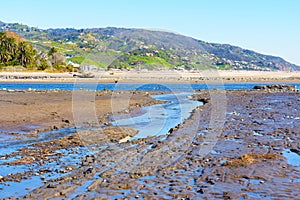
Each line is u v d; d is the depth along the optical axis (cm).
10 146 1759
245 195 1076
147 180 1225
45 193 1088
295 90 7581
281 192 1102
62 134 2084
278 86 8206
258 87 8169
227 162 1444
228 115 3025
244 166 1395
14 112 2844
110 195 1078
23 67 13188
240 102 4484
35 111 2948
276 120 2725
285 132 2177
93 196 1066
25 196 1064
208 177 1259
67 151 1656
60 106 3325
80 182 1197
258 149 1703
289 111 3381
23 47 13688
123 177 1260
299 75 16512
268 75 15638
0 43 13538
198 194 1090
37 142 1859
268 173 1300
